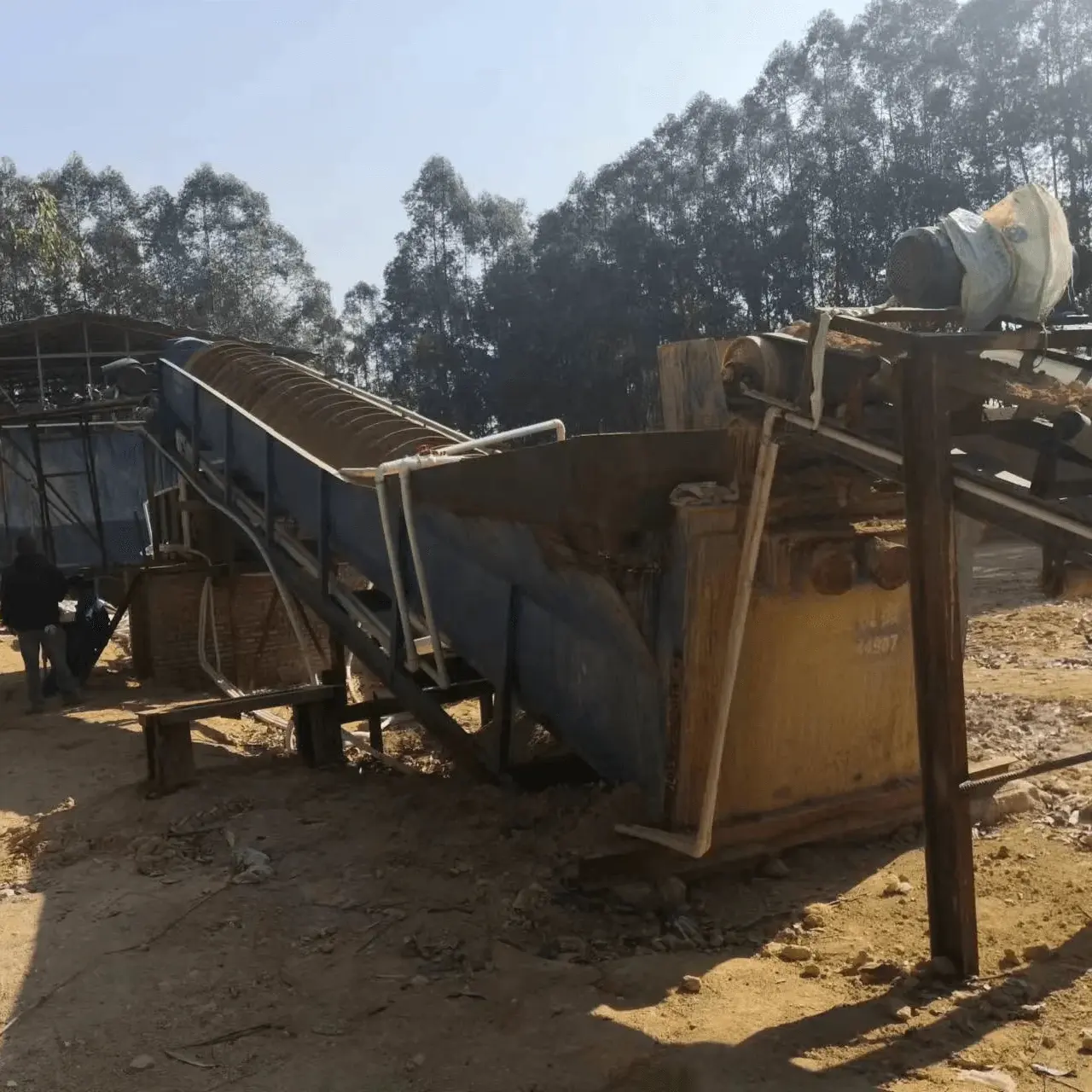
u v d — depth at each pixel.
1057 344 4.38
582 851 5.77
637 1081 3.88
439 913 5.50
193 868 6.39
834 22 41.50
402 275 57.44
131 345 25.73
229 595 12.89
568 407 47.81
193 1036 4.47
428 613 7.22
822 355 4.46
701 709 5.62
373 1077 4.07
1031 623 13.73
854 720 6.22
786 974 4.75
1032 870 5.67
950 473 4.27
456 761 7.51
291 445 8.99
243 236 67.88
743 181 43.34
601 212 48.03
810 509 5.61
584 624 6.00
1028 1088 3.66
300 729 8.45
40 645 12.23
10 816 8.11
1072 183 36.84
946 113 38.28
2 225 23.77
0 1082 4.20
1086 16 35.91
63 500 17.88
